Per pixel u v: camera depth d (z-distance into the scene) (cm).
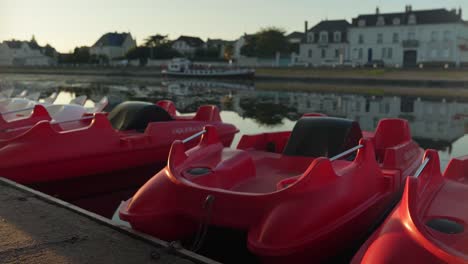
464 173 496
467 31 6288
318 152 573
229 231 463
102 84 4447
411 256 313
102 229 438
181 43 10319
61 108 1035
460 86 4256
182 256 382
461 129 1552
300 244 384
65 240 411
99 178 779
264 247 384
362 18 6731
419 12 6334
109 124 787
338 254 441
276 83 5050
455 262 296
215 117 1002
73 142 734
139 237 416
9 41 10144
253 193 450
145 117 892
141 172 831
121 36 11281
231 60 8150
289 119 1742
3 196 534
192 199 446
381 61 6378
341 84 4828
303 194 411
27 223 450
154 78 6297
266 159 606
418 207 374
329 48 7125
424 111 2142
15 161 673
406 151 640
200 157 536
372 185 495
